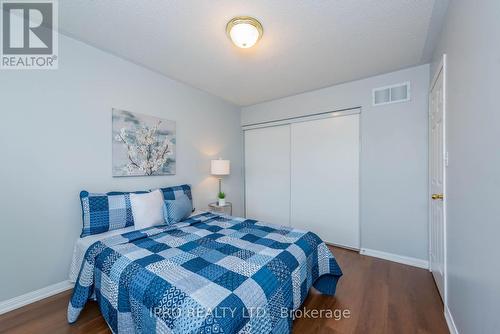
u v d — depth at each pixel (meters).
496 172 0.87
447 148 1.60
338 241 3.04
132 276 1.23
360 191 2.85
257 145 3.94
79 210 2.01
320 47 2.08
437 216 1.96
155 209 2.18
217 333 0.85
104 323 1.53
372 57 2.27
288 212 3.58
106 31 1.86
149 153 2.55
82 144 2.02
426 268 2.37
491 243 0.91
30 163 1.74
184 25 1.77
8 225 1.65
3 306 1.63
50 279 1.85
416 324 1.52
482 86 0.99
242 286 1.10
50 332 1.44
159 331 0.97
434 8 1.58
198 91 3.20
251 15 1.63
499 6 0.83
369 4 1.54
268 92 3.31
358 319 1.57
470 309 1.14
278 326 1.15
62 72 1.90
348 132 2.95
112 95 2.23
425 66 2.40
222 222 2.27
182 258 1.40
